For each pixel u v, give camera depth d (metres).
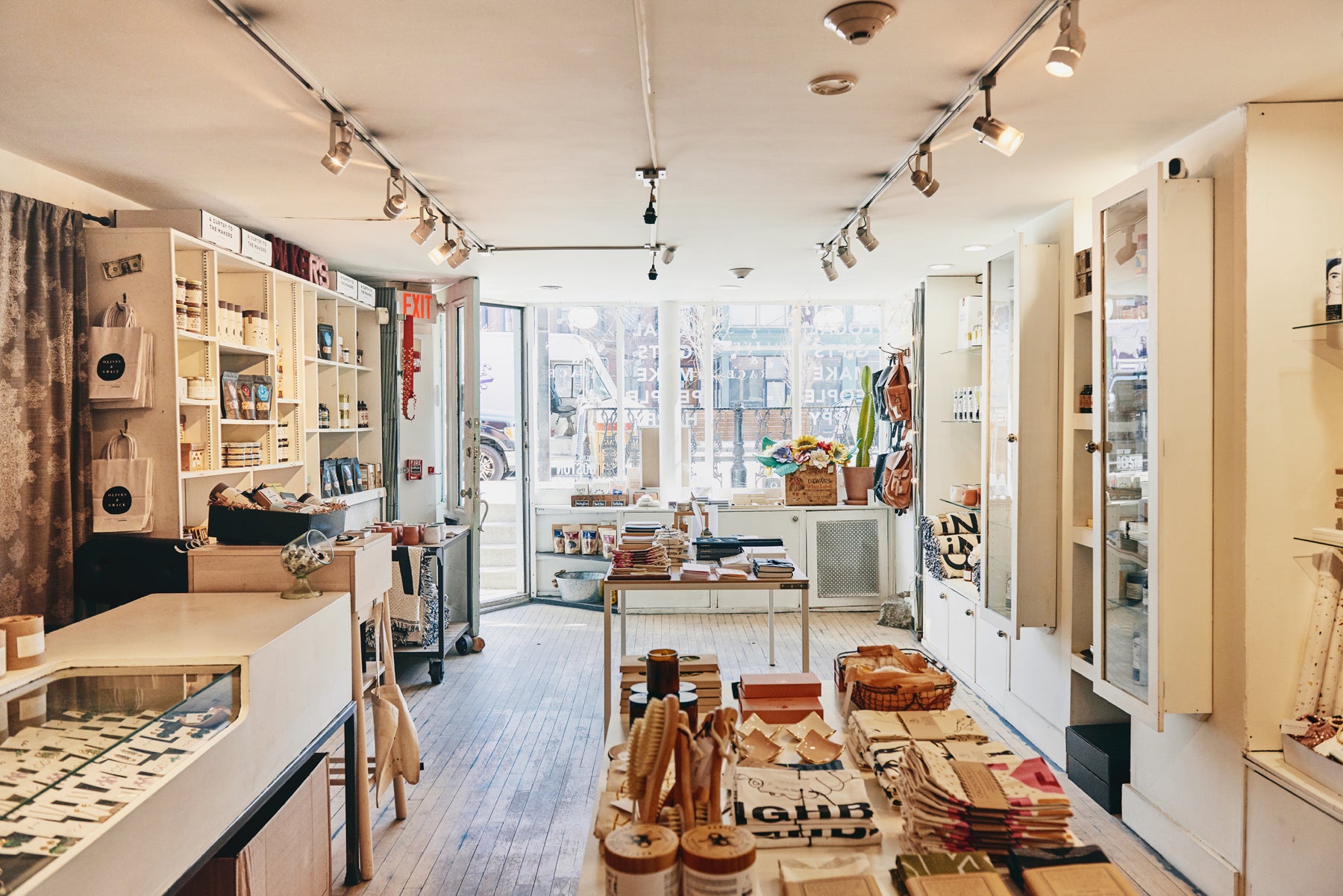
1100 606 3.65
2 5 2.15
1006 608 4.71
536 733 4.88
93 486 3.71
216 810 2.24
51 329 3.54
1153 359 3.18
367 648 5.96
